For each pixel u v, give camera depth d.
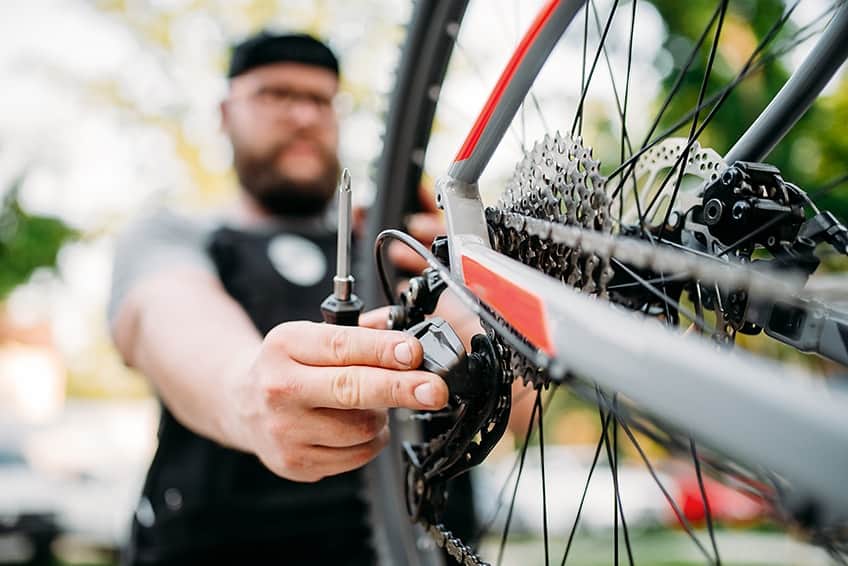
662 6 2.66
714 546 0.58
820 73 0.59
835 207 2.47
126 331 1.27
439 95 1.00
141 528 1.39
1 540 3.77
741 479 0.44
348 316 0.60
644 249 0.41
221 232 1.51
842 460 0.25
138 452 5.00
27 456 4.32
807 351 0.51
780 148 2.54
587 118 2.14
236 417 0.73
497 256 0.51
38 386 8.58
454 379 0.54
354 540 1.39
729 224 0.55
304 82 1.69
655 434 0.47
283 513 1.37
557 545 3.02
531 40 0.57
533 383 0.54
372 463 1.05
